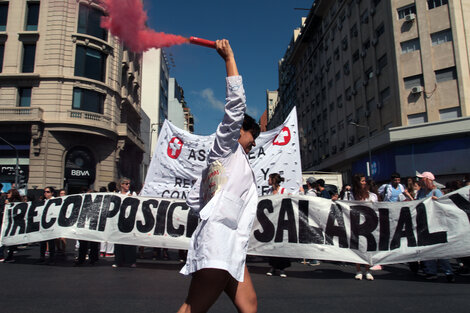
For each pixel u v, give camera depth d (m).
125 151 28.08
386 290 4.78
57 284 5.04
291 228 5.96
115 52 25.16
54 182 21.98
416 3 21.95
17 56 22.64
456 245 5.35
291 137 8.12
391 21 23.03
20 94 22.72
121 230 6.64
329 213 5.93
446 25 20.83
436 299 4.26
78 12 23.19
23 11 23.06
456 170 19.86
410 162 21.67
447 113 20.53
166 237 6.53
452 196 5.55
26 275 5.79
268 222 6.08
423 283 5.33
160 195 8.26
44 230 6.86
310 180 8.81
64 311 3.65
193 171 8.29
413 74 21.80
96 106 23.78
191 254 1.58
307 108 41.62
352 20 29.06
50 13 22.88
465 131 19.33
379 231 5.73
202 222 1.61
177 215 6.59
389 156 23.02
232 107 1.63
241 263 1.57
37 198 20.97
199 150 8.38
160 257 8.20
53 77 22.30
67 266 6.88
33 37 22.83
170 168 8.37
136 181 31.45
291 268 6.96
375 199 6.45
